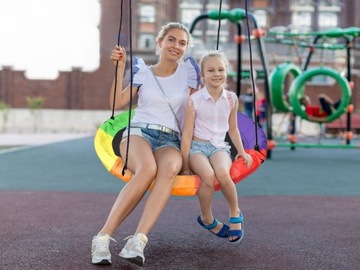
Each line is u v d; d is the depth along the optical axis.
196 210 5.19
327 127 22.88
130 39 3.43
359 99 32.94
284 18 38.22
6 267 3.12
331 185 7.31
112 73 34.59
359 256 3.45
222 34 37.69
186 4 37.53
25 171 8.74
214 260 3.32
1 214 4.92
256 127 3.65
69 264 3.18
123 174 3.28
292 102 11.48
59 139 19.88
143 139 3.40
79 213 5.01
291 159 11.77
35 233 4.09
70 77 34.56
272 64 31.84
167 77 3.61
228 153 3.58
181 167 3.39
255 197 6.12
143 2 36.38
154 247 3.65
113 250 3.56
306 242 3.85
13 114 33.66
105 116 34.28
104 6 35.38
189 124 3.46
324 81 34.47
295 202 5.77
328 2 38.19
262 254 3.48
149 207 3.14
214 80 3.49
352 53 34.34
